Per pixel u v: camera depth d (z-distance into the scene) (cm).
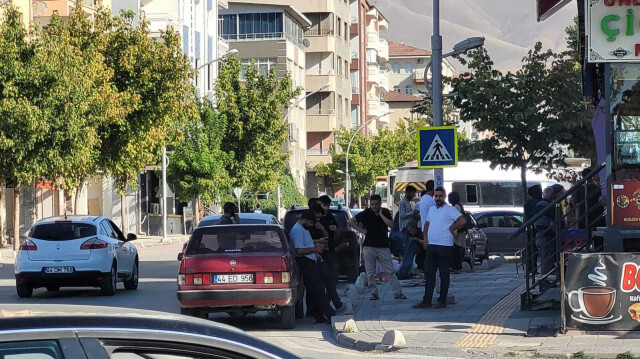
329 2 10344
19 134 3844
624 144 1622
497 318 1748
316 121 10406
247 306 1755
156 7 7156
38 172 3972
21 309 400
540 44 3133
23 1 5247
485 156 3222
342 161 10038
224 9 8912
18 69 3834
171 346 379
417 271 2783
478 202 5047
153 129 4753
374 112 12662
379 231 2170
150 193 6700
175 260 3928
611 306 1509
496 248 4003
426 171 5109
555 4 1736
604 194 1828
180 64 4706
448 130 2189
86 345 364
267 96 6381
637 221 1606
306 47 10369
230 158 6209
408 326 1712
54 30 4516
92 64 4325
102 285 2453
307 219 1895
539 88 3108
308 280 1891
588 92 2033
